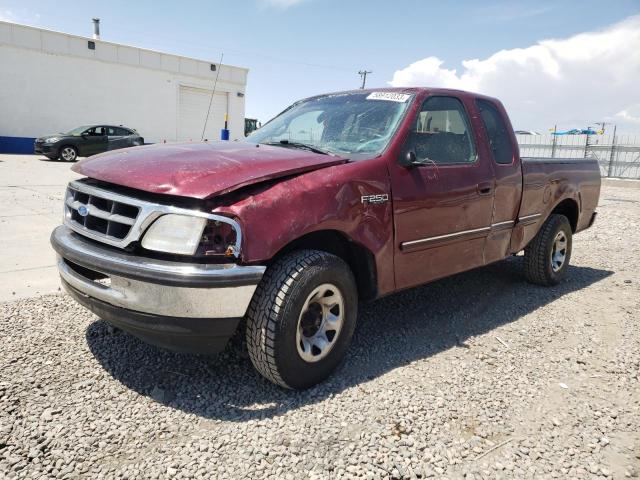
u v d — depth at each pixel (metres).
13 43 23.50
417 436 2.59
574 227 5.81
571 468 2.41
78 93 25.78
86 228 2.95
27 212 8.06
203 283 2.48
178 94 29.30
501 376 3.31
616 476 2.37
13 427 2.47
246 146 3.47
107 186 2.97
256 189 2.74
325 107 4.21
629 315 4.61
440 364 3.44
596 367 3.52
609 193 16.88
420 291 5.11
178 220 2.57
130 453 2.35
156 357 3.29
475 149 4.14
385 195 3.25
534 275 5.33
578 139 22.88
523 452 2.51
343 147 3.62
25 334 3.51
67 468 2.22
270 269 2.81
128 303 2.62
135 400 2.79
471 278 5.66
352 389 3.02
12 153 23.98
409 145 3.55
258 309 2.74
